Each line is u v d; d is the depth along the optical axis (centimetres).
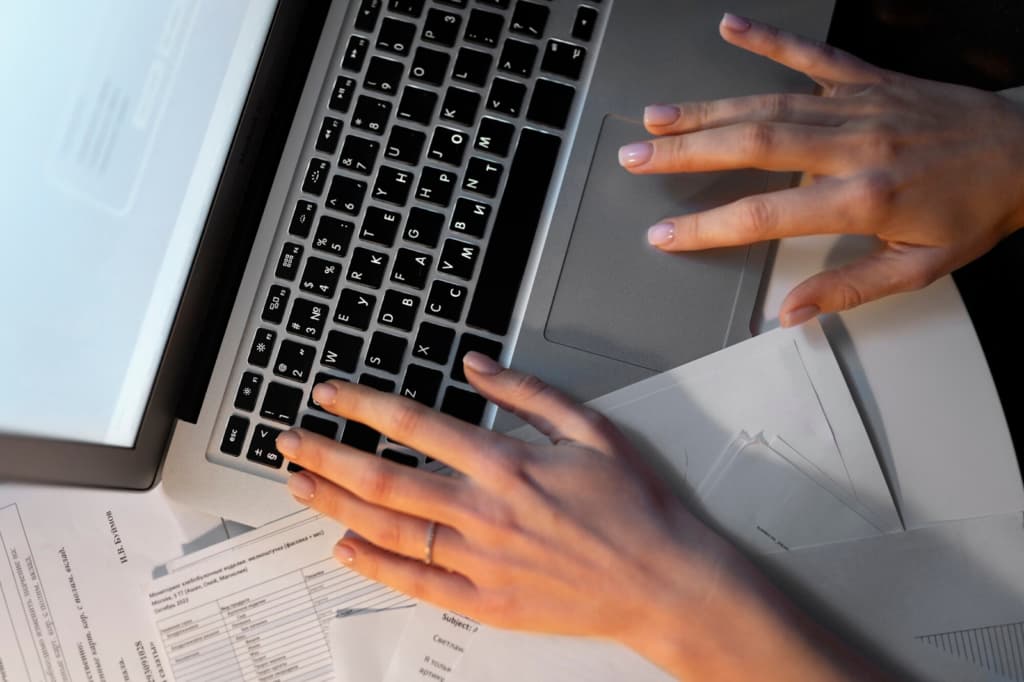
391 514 59
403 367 60
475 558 58
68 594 65
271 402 60
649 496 57
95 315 51
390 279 60
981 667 55
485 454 57
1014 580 55
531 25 62
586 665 59
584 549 57
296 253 60
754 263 60
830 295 57
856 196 57
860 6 83
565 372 60
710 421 59
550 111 61
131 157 52
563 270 60
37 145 46
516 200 60
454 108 61
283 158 61
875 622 56
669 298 60
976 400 57
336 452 58
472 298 60
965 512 56
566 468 58
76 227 49
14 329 45
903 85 62
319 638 63
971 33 82
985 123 60
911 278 58
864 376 58
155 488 66
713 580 56
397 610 62
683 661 56
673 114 60
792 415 58
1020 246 79
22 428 46
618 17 62
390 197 60
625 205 61
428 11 62
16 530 65
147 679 63
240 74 60
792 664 54
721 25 60
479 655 59
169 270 57
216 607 64
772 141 58
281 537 64
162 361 58
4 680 64
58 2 47
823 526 57
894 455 57
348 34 62
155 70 53
